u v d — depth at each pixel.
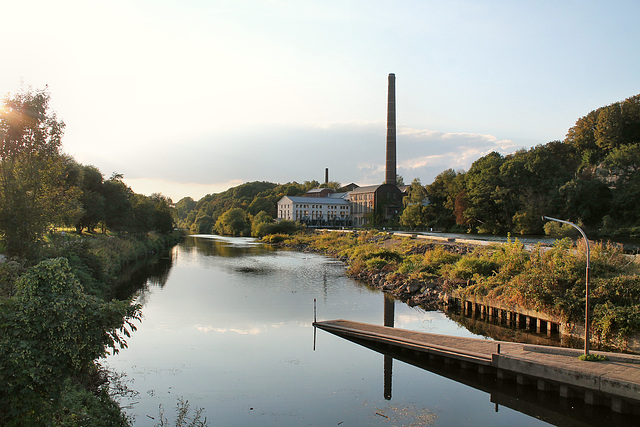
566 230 76.50
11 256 28.70
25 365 11.35
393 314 37.56
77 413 13.54
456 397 21.36
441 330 32.53
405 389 22.16
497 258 43.03
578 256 33.31
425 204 133.88
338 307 40.09
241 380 22.91
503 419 19.20
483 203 99.19
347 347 28.53
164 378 23.00
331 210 167.75
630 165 82.00
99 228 86.81
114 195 76.19
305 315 36.88
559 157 106.00
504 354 22.92
